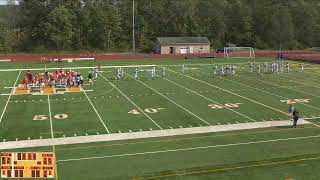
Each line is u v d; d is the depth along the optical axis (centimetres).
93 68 5188
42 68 5275
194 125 2616
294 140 2333
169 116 2828
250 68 5175
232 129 2539
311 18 9931
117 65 5641
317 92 3703
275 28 9544
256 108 3081
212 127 2577
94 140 2294
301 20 9938
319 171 1850
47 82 4022
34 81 3828
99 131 2464
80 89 3769
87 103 3209
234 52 7381
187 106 3127
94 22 8694
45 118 2753
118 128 2531
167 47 7856
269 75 4681
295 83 4156
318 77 4556
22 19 8919
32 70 5078
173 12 9256
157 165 1923
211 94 3578
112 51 8575
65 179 1748
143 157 2033
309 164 1942
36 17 8731
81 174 1806
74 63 5934
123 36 9044
